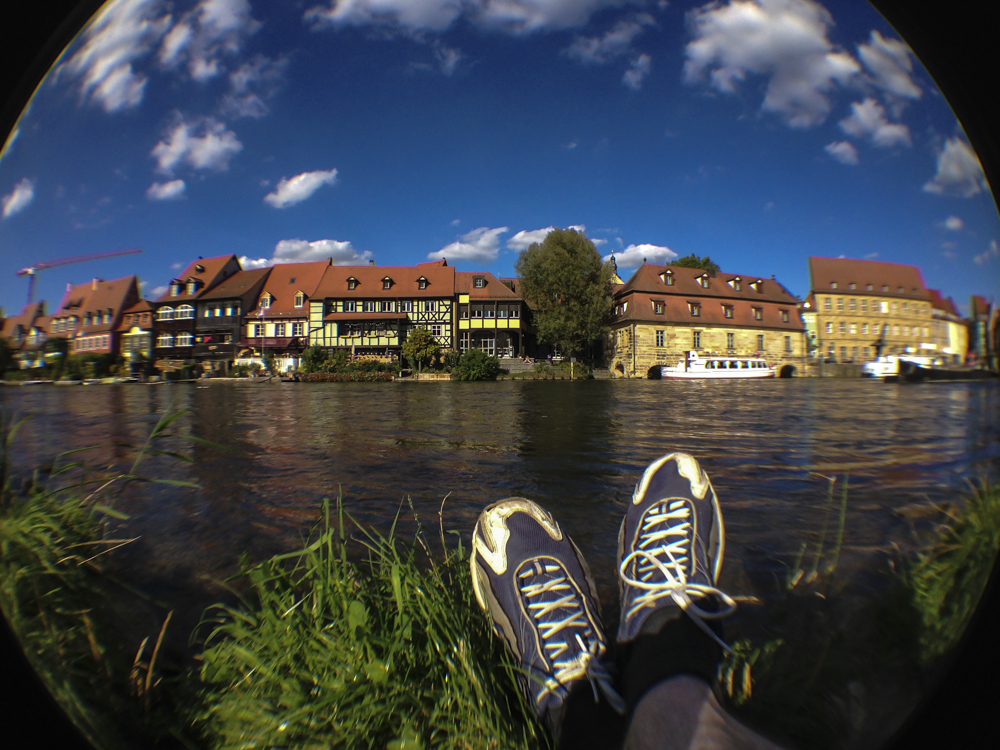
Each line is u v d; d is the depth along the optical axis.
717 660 0.90
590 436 5.22
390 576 1.24
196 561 1.73
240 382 32.62
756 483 2.93
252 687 0.98
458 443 4.78
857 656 1.07
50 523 1.61
